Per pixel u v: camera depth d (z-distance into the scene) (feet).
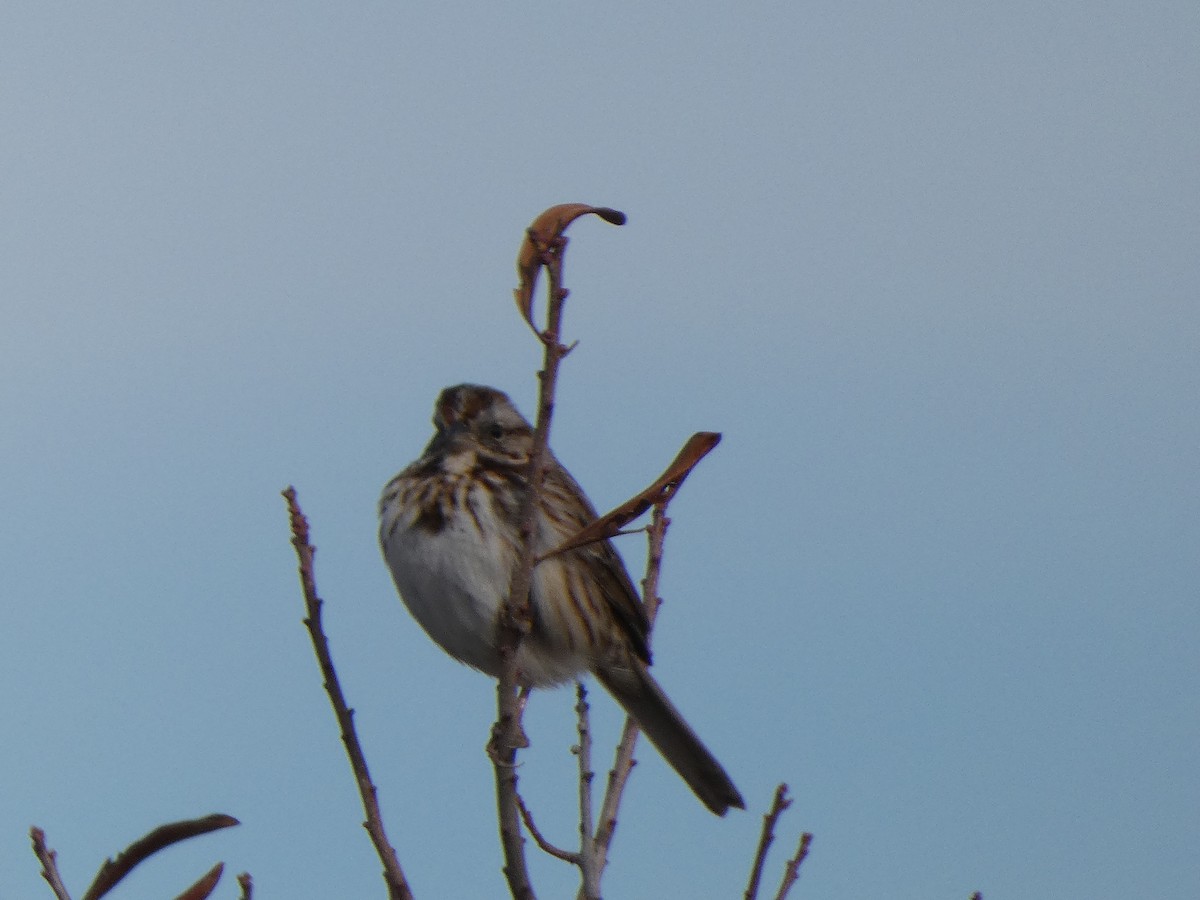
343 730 25.20
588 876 27.78
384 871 24.61
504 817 26.78
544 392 25.72
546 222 24.48
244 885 22.27
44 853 22.68
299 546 25.62
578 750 29.60
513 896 26.66
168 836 21.21
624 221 24.67
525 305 25.23
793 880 27.71
